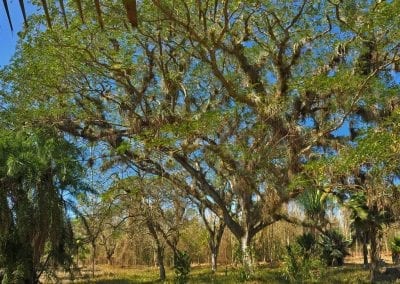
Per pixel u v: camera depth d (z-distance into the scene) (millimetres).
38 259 22375
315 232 34812
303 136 20344
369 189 17297
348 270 28203
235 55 21391
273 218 24516
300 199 28641
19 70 19750
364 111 20766
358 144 15250
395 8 16078
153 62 22047
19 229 21766
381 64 19859
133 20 2877
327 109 20875
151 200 30250
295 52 21406
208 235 44281
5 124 22047
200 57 20125
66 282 31234
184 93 22516
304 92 20359
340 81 18188
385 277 22875
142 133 20406
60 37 18047
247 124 21250
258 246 36562
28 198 21797
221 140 20891
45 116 21422
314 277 23297
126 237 48031
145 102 21828
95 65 20188
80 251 32188
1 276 22719
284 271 23562
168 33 20500
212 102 23484
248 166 20781
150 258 54375
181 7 17984
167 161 26812
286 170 20844
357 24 19391
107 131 22797
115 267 52375
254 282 22984
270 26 20859
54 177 22406
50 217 22031
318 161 17172
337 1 19469
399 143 14266
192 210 39031
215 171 24344
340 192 23109
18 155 21578
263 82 22984
